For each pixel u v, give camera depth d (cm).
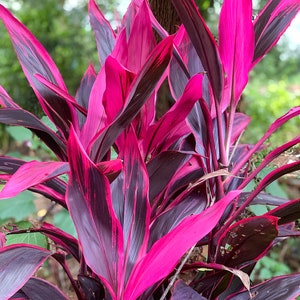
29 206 218
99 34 124
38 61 113
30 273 78
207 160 108
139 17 97
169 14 164
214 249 104
